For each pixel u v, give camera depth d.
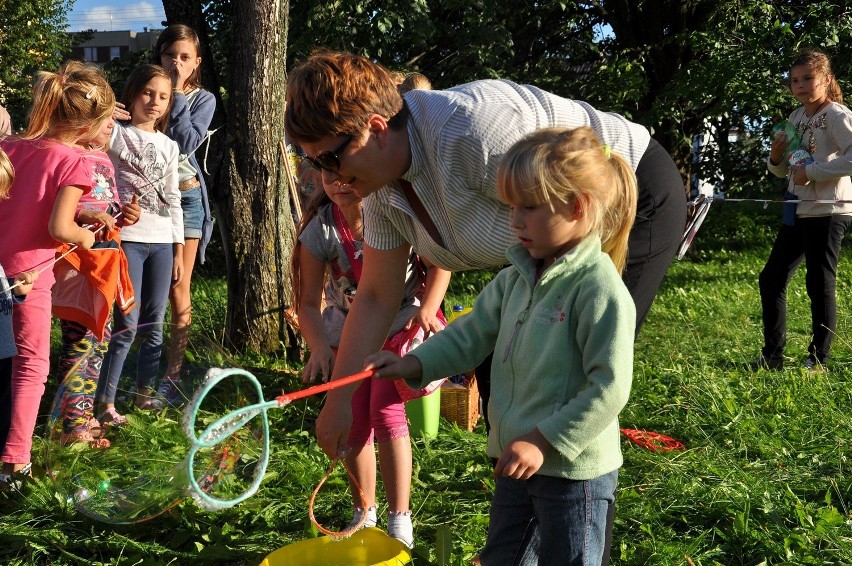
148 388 3.02
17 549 3.03
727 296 8.86
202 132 5.34
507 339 2.15
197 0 6.19
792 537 3.00
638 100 12.25
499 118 2.32
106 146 4.30
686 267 11.55
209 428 1.91
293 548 2.57
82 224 3.77
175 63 5.25
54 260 3.65
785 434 4.25
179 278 5.12
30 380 3.57
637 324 2.71
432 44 11.73
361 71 2.25
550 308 2.06
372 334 2.65
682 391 4.89
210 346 3.12
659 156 2.71
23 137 3.68
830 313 5.50
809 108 5.51
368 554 2.61
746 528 3.07
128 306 4.07
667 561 2.87
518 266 2.15
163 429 2.86
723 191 14.48
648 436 4.18
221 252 12.02
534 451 1.96
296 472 3.68
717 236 14.73
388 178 2.36
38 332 3.59
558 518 2.06
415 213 2.46
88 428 3.10
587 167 2.00
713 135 14.41
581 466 2.03
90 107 3.70
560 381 2.04
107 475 2.87
